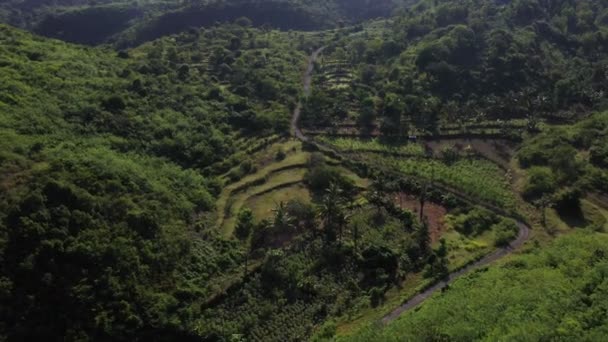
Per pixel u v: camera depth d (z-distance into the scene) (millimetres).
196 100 151375
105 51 174625
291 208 106500
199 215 106562
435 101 158875
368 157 136250
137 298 81312
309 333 82938
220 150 132125
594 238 96625
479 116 156375
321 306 87625
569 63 192375
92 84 133500
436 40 194875
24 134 100938
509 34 195625
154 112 134500
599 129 139250
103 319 76250
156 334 79312
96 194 90625
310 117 158625
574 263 86375
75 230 83188
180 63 185875
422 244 101250
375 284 91875
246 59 195625
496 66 180750
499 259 97375
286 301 89188
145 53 189375
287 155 136000
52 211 82625
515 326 70125
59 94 121250
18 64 128125
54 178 87938
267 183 122125
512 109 161375
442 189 122062
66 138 106312
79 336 73688
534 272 85938
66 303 75875
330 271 94938
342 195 116438
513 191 122188
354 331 79312
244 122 148750
